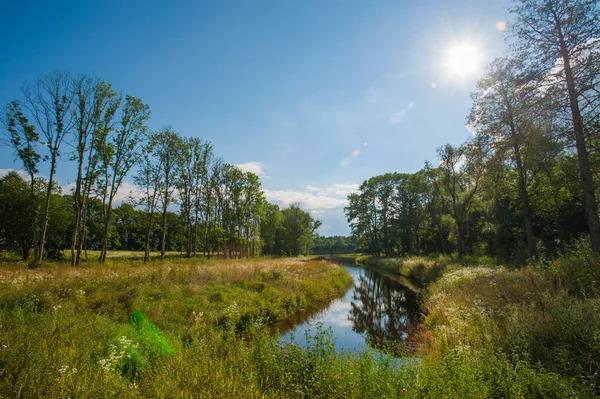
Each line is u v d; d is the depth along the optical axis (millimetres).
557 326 5551
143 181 24047
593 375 3953
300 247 67500
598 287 7176
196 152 30188
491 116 15852
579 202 17766
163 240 25406
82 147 18672
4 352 4344
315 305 14500
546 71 11578
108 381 3898
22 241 29703
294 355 5219
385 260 39625
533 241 16391
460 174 24578
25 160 19391
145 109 21016
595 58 10094
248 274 15422
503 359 4668
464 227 30828
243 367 4953
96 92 19078
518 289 8586
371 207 49688
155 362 5070
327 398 4125
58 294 8914
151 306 9250
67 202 31766
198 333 7391
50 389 3572
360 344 8969
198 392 3838
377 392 4012
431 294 13891
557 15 11055
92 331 6242
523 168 16344
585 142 10961
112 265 15938
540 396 3775
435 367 4766
